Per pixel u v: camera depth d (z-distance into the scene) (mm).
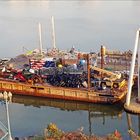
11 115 74438
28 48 133125
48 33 157750
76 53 106062
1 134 45906
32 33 159625
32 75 87688
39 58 100688
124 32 155500
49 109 79688
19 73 88688
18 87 86562
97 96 79500
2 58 114812
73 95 81625
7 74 90125
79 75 84938
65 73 86438
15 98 86125
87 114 76750
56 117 74500
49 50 114500
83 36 150750
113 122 71625
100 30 163500
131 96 79562
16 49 132250
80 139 53125
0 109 68375
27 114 75688
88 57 80875
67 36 151500
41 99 84812
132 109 73688
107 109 79000
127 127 68875
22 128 66750
